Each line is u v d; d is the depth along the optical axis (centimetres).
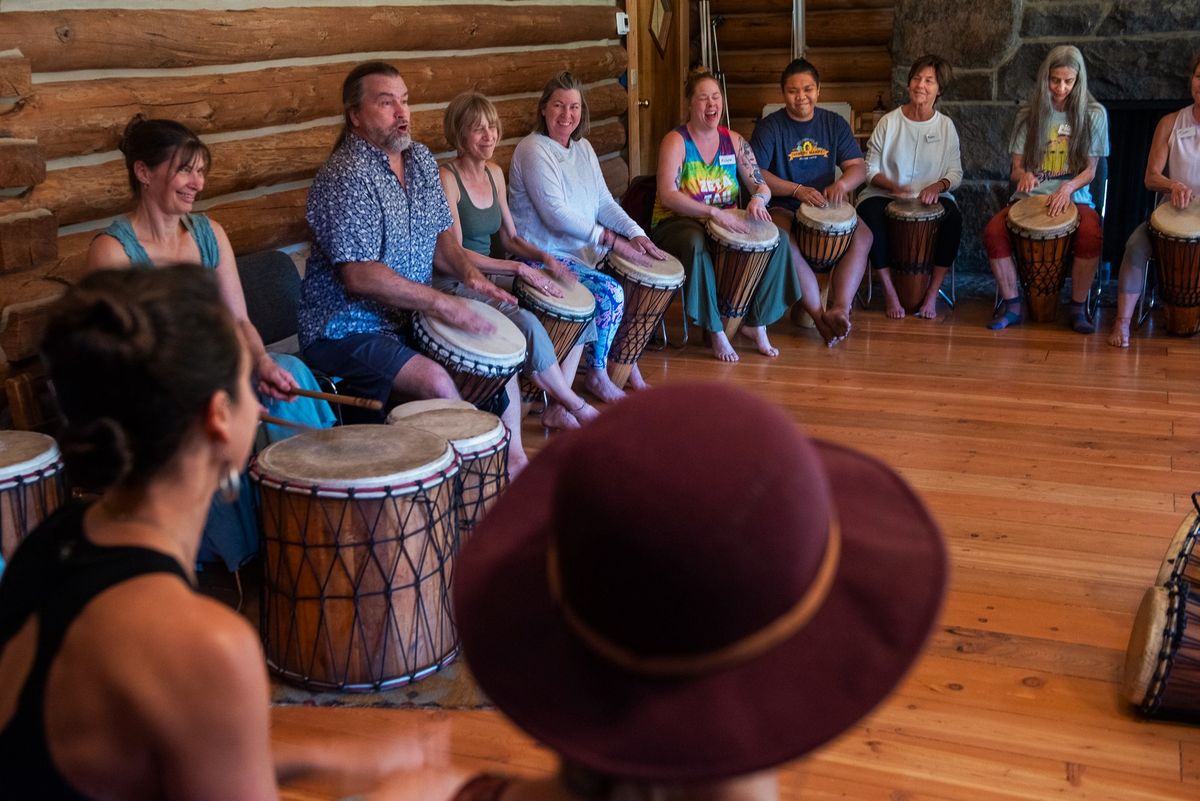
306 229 429
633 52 666
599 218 472
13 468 257
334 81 429
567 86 442
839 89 691
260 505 260
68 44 322
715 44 704
